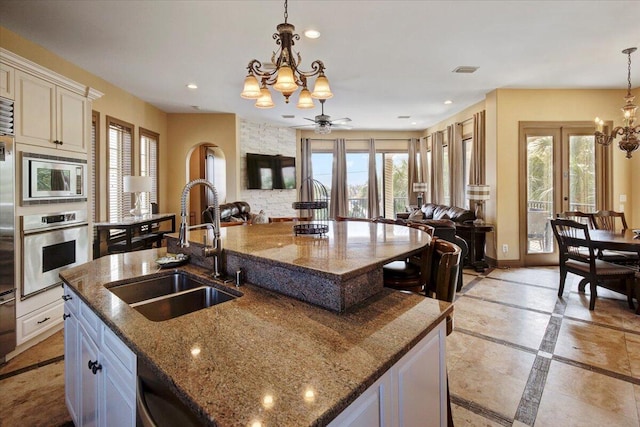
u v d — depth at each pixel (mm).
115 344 1235
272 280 1548
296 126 8406
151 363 922
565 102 5551
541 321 3363
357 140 9266
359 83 5168
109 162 5027
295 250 1772
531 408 2049
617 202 5590
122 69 4488
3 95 2576
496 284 4656
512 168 5574
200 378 837
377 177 9352
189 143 6836
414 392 1123
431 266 2016
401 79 4996
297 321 1195
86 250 3451
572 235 3916
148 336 1081
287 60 2498
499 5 3012
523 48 3930
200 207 7895
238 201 7023
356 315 1247
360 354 960
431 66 4473
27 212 2775
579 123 5555
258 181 7625
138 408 925
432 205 7531
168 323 1187
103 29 3412
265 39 3635
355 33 3510
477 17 3213
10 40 3447
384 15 3158
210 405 732
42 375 2434
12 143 2596
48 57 3908
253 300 1414
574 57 4207
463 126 6934
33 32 3463
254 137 7812
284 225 3275
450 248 1806
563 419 1951
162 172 6621
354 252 1705
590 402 2102
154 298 1747
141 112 5891
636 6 3045
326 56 4105
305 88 2814
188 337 1072
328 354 960
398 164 9406
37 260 2848
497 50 3982
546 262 5699
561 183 5621
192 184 1853
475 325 3279
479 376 2398
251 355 954
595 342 2891
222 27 3373
